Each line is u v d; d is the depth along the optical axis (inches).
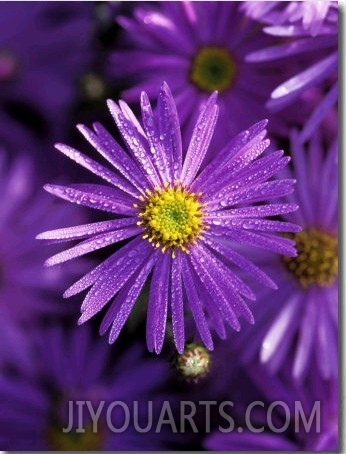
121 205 10.3
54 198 12.7
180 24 12.1
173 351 10.8
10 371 12.8
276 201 11.4
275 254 11.9
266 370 11.9
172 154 10.3
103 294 10.2
